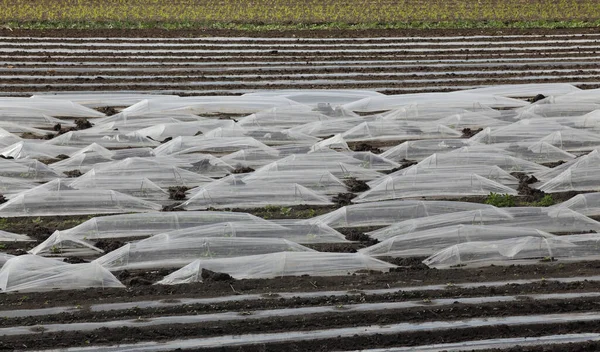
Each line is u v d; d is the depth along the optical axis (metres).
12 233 30.31
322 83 49.97
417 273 26.72
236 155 38.03
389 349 22.11
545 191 34.62
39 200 32.66
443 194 34.03
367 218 31.25
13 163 36.09
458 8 65.81
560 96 45.38
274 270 26.67
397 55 55.84
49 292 25.58
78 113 44.50
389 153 38.91
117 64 53.06
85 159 37.69
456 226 29.14
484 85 50.06
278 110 43.59
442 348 22.09
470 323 23.17
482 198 33.94
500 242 28.09
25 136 42.00
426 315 23.66
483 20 64.44
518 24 63.81
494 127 42.09
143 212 32.62
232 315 23.75
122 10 63.91
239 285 25.81
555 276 26.34
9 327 23.25
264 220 30.58
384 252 28.56
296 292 25.23
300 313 23.81
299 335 22.66
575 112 44.06
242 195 33.44
